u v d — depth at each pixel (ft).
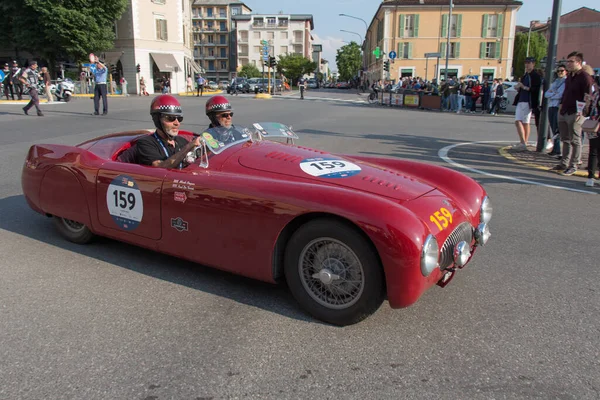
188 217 10.20
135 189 11.01
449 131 43.80
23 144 30.55
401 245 8.03
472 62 155.43
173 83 138.41
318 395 7.15
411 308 10.03
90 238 12.94
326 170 10.85
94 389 7.22
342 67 331.98
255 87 152.66
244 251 9.61
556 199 19.45
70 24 104.94
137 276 11.34
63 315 9.45
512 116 65.46
